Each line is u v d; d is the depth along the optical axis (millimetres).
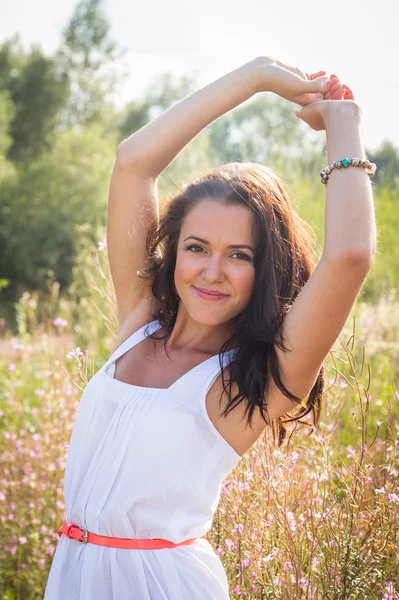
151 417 1609
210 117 1893
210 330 1751
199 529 1643
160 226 1831
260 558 2078
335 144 1585
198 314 1674
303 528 2178
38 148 27797
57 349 4801
